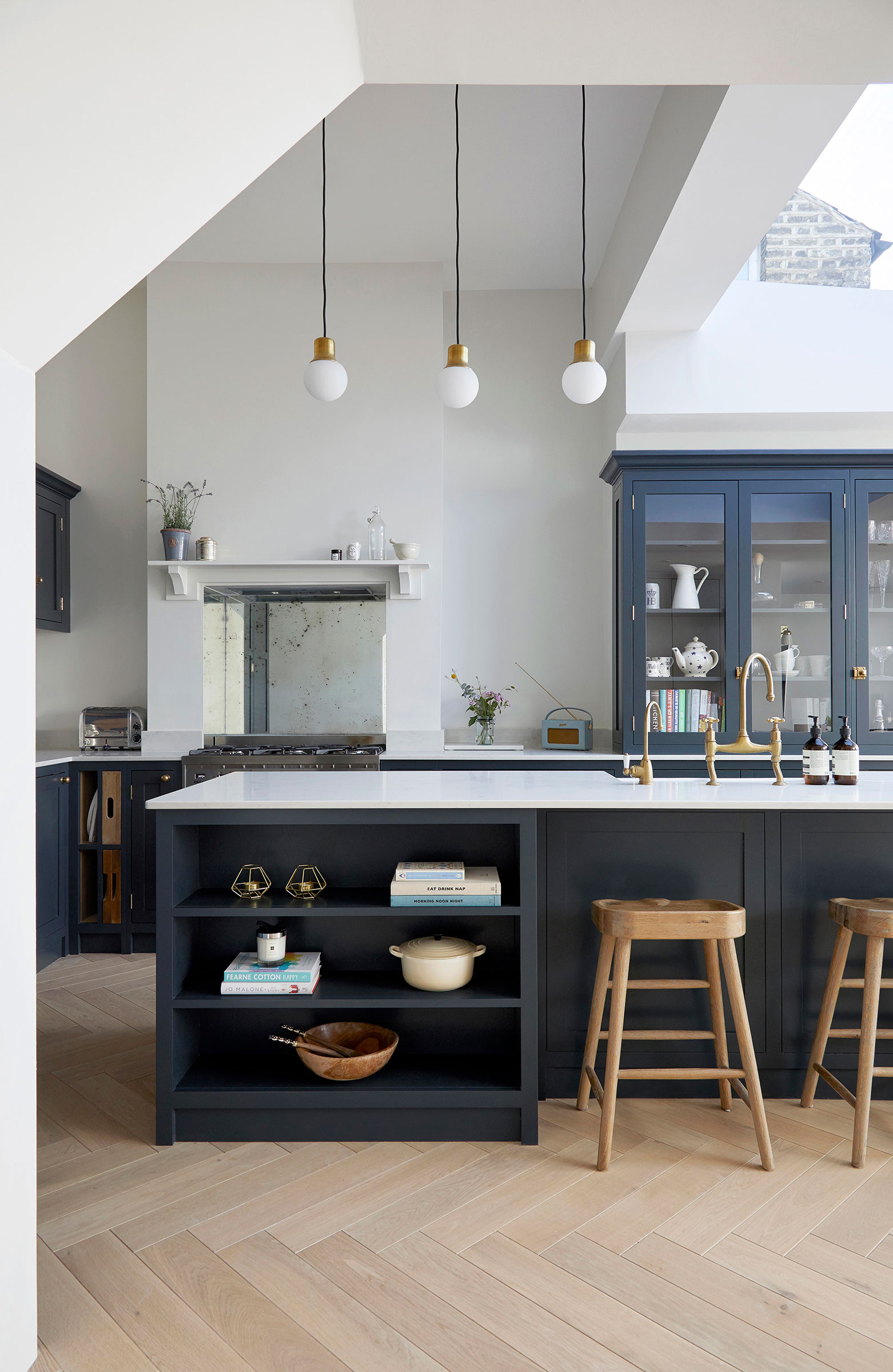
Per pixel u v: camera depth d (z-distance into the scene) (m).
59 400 5.04
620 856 2.71
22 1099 1.64
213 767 4.41
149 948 4.43
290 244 4.51
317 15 1.61
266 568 4.70
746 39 1.81
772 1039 2.70
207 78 1.51
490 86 3.27
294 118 1.84
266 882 2.83
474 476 5.10
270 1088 2.47
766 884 2.70
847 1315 1.73
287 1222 2.05
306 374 3.14
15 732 1.65
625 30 1.77
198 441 4.71
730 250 3.48
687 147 2.99
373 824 2.84
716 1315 1.73
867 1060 2.30
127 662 5.02
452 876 2.53
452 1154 2.38
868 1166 2.29
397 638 4.73
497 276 4.91
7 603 1.62
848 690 4.40
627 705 4.43
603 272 4.66
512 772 3.43
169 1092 2.45
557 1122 2.56
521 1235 1.99
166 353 4.70
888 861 2.71
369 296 4.71
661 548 4.45
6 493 1.61
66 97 1.30
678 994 2.70
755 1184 2.20
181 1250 1.95
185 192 1.69
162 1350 1.65
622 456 4.40
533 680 5.08
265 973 2.51
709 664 4.42
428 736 4.73
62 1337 1.68
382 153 3.70
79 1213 2.10
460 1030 2.74
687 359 4.30
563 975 2.71
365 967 2.80
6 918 1.61
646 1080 2.72
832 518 4.42
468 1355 1.63
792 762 4.34
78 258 1.56
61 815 4.34
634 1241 1.97
